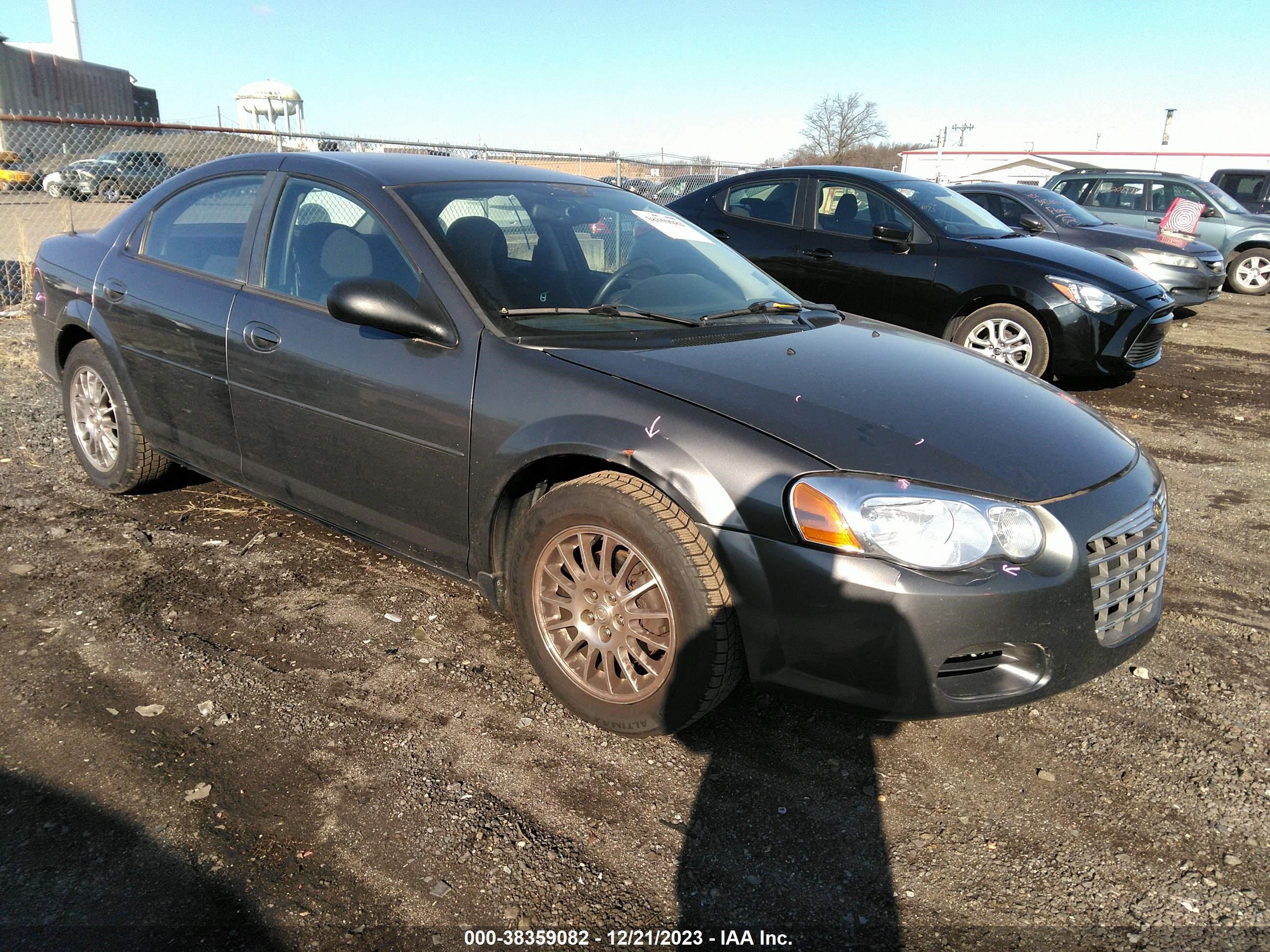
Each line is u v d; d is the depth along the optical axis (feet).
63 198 33.78
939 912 6.20
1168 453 17.11
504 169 11.06
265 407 9.91
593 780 7.38
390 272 9.05
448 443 8.35
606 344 8.31
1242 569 11.90
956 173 117.80
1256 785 7.57
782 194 23.27
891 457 6.98
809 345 9.14
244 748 7.55
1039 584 6.77
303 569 10.91
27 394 18.44
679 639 7.17
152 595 10.08
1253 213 46.73
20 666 8.59
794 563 6.72
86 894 5.98
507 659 9.11
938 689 6.72
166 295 10.94
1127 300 19.35
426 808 6.95
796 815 7.08
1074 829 7.04
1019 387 9.06
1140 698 8.83
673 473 7.05
